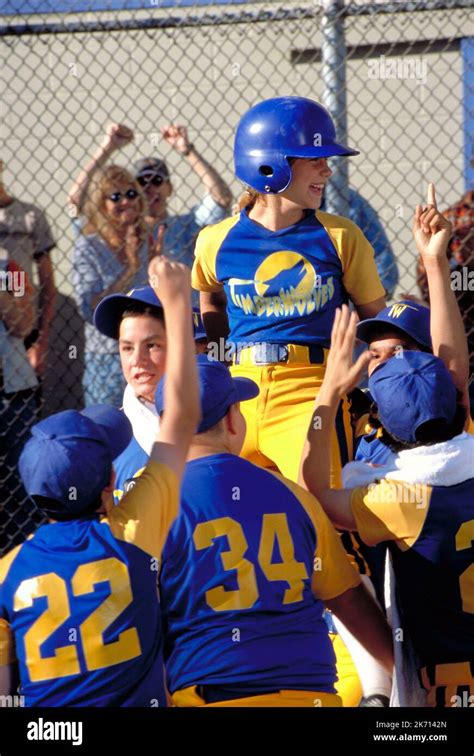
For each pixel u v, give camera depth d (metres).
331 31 8.27
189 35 9.45
